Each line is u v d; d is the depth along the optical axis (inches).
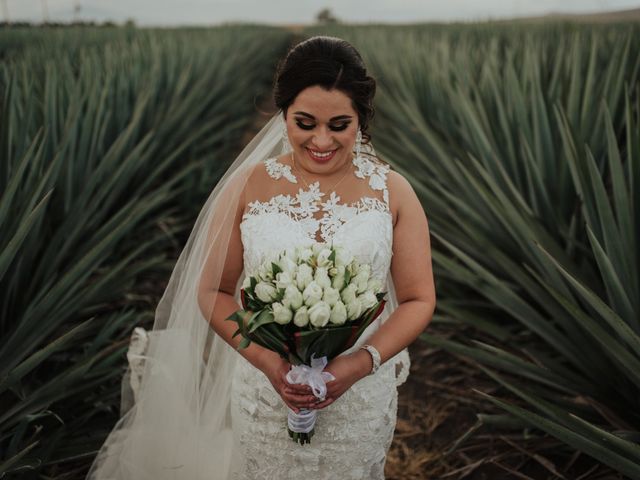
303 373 63.7
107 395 116.0
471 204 169.9
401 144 260.2
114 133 222.7
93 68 299.1
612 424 109.4
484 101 212.2
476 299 166.6
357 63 67.1
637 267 114.2
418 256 75.3
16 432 95.8
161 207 241.1
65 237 141.0
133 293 181.3
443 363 158.7
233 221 75.8
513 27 663.1
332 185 74.6
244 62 597.6
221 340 83.0
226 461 84.9
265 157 82.0
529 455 115.3
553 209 156.0
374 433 76.6
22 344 110.6
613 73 188.1
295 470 76.5
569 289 121.4
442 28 862.5
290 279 61.0
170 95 308.2
